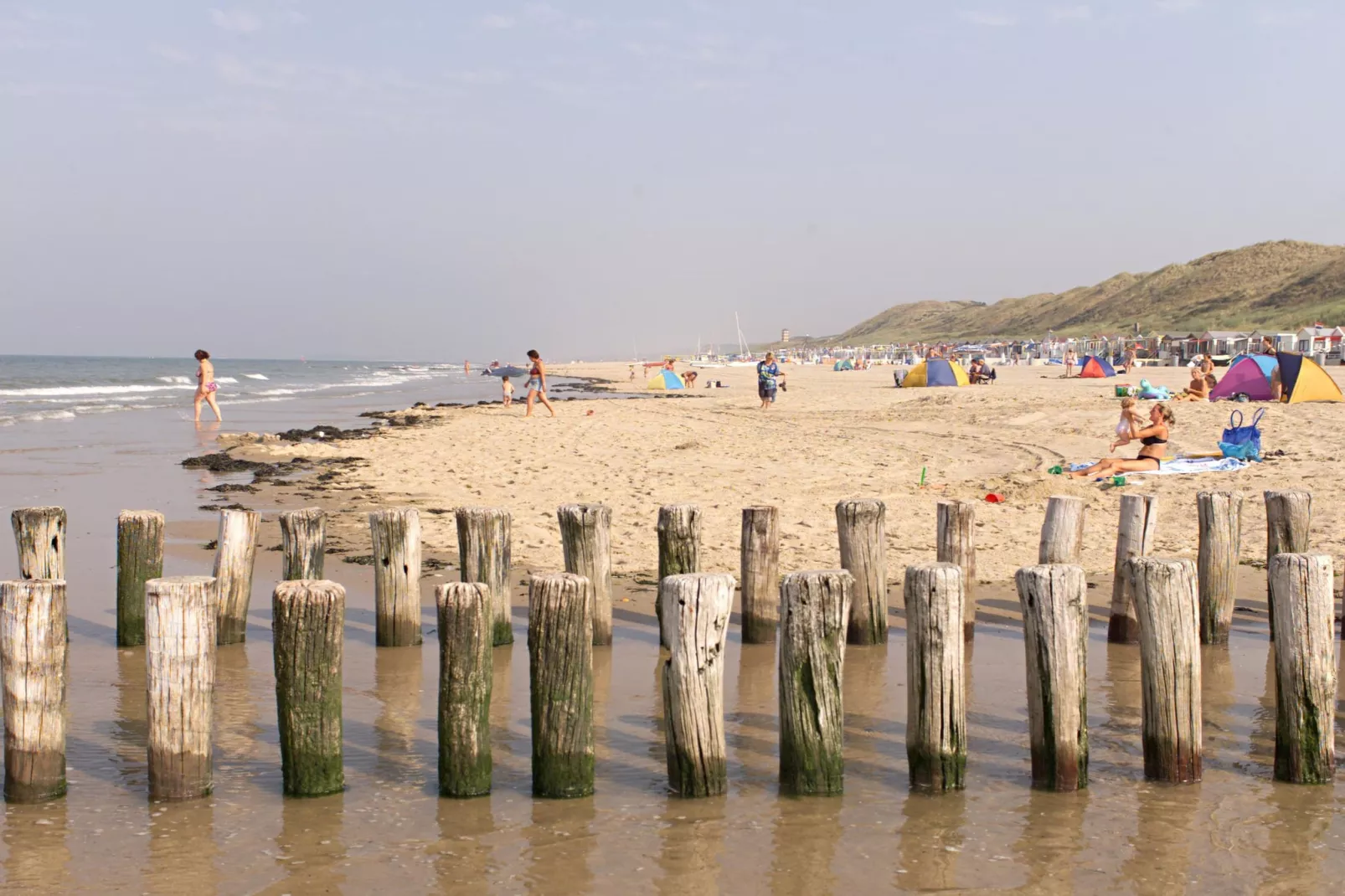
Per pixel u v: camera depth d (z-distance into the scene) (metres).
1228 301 139.38
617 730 7.13
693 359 143.50
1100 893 4.87
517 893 4.88
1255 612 10.01
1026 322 197.25
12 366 119.62
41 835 5.52
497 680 8.22
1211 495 8.97
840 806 5.87
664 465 20.89
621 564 12.05
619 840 5.45
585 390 63.03
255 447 24.78
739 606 10.52
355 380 92.62
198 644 5.98
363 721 7.32
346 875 5.08
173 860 5.23
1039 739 6.10
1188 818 5.67
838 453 22.31
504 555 9.10
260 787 6.18
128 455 23.84
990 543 12.73
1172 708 6.14
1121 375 52.72
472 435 27.98
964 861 5.18
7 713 5.97
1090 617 9.88
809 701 5.99
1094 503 14.95
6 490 17.97
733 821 5.68
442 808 5.88
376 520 9.02
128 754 6.70
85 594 10.98
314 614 5.96
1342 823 5.61
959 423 28.52
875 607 9.08
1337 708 7.43
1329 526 12.87
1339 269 125.81
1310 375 28.97
